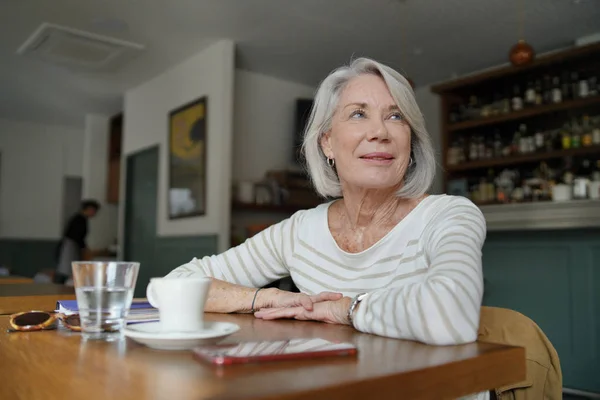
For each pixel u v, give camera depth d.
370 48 4.91
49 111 7.39
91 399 0.46
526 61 3.82
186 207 5.16
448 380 0.57
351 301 0.90
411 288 0.78
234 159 5.41
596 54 4.41
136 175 6.32
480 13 4.13
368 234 1.21
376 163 1.15
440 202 1.11
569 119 4.75
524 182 4.83
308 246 1.27
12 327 0.83
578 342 2.88
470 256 0.82
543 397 0.86
